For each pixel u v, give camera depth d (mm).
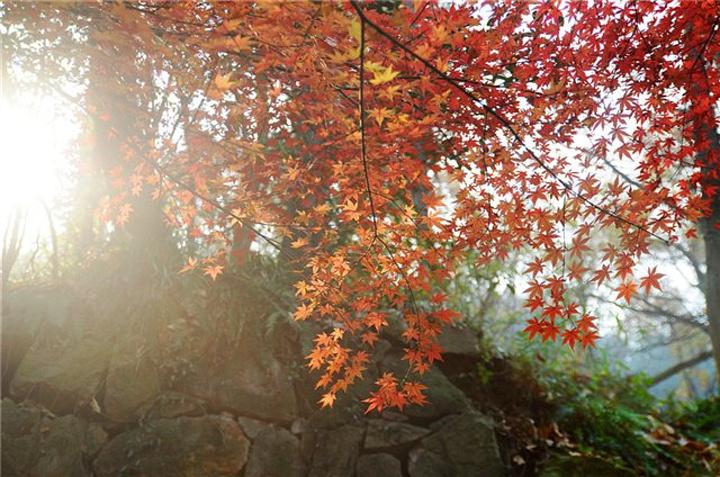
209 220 3172
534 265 2385
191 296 4301
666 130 2803
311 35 1983
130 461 3768
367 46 2172
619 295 2244
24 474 3666
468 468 4172
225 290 4348
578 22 2633
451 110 2660
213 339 4199
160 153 2965
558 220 2334
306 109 2848
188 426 3912
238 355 4215
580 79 2650
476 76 2520
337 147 2975
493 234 2525
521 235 2473
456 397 4469
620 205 2357
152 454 3799
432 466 4148
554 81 2682
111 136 3086
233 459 3896
